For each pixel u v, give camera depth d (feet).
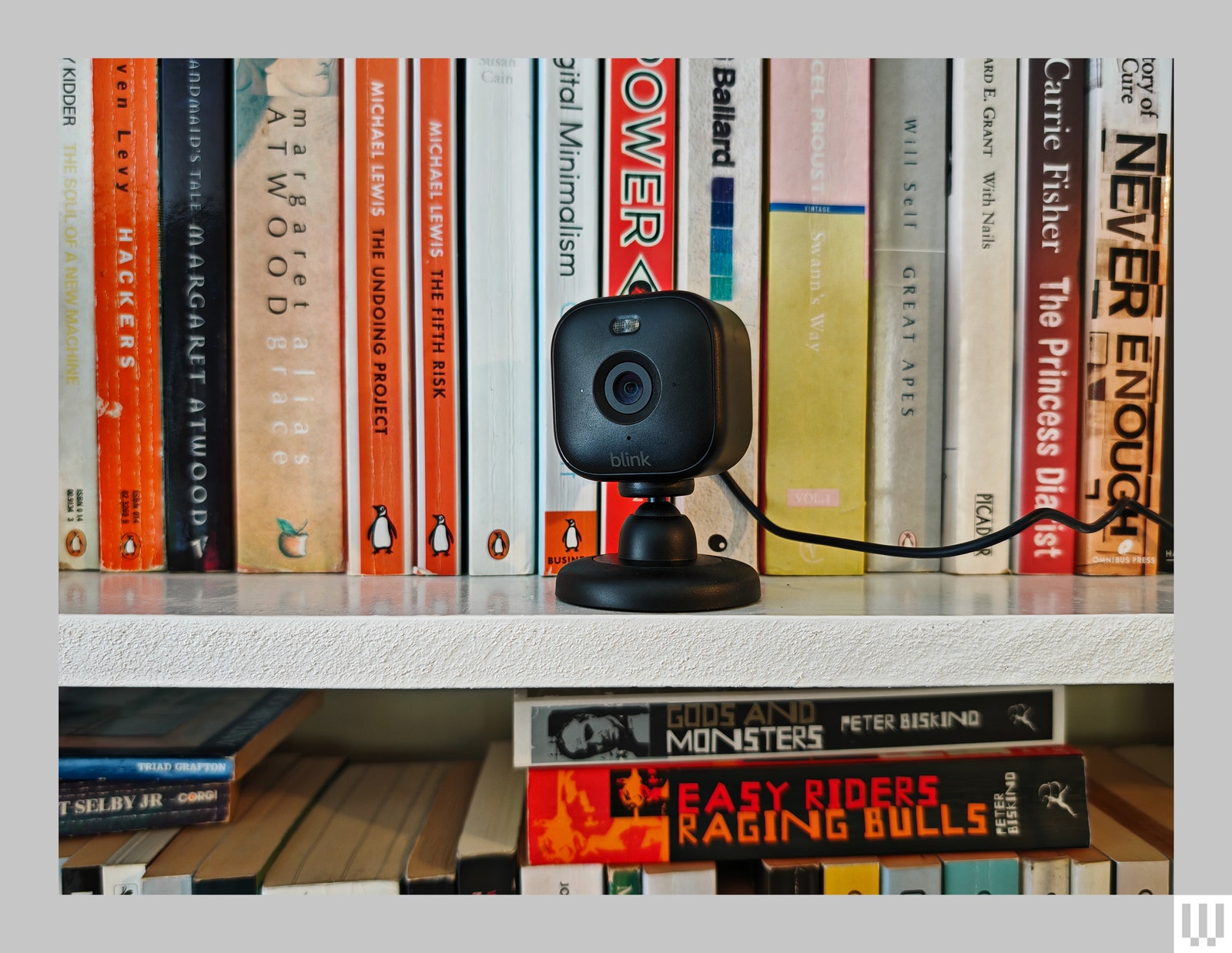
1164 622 1.57
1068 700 2.57
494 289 1.97
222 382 2.02
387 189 1.95
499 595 1.76
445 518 1.99
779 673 1.55
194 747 1.93
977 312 2.03
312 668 1.53
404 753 2.54
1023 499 2.05
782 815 1.78
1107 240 2.02
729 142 1.99
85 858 1.73
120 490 2.00
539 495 1.99
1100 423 2.03
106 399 1.99
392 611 1.58
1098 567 2.03
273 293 1.99
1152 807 2.05
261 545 2.01
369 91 1.94
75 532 2.01
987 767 1.81
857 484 2.03
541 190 1.95
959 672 1.56
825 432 2.02
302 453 2.01
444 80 1.95
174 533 2.02
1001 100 2.02
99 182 1.96
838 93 2.00
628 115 1.97
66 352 1.98
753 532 2.01
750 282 1.99
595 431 1.67
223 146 1.99
